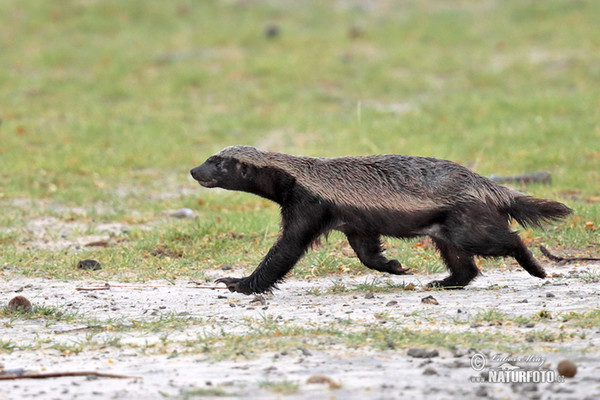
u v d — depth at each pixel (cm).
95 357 1059
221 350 1057
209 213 2216
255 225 1970
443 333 1102
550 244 1766
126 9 4781
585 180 2377
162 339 1115
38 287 1556
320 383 894
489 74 3809
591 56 3981
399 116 3297
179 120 3347
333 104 3553
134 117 3381
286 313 1287
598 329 1099
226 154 1420
